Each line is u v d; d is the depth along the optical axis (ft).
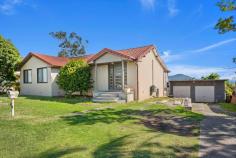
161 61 76.48
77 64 66.03
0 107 41.50
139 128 29.58
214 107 66.18
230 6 49.88
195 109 59.47
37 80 76.79
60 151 20.24
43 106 44.24
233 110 57.93
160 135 25.46
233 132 28.14
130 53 66.95
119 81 66.44
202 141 23.94
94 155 19.35
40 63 75.46
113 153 19.71
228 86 100.68
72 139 23.48
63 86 66.85
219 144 22.93
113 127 29.09
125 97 58.80
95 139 23.67
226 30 51.75
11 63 75.61
